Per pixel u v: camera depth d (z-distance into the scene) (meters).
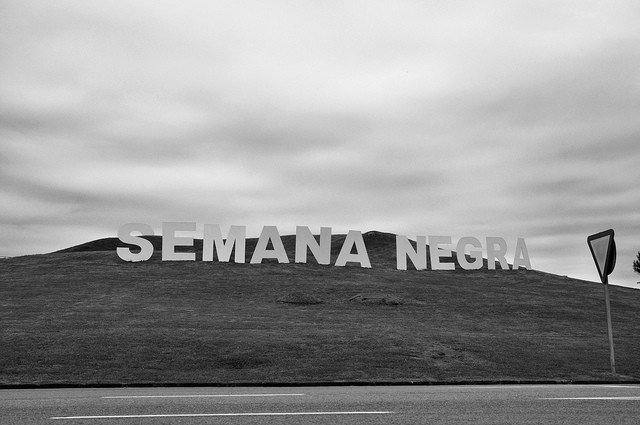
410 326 35.41
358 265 72.81
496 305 49.41
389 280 61.84
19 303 43.03
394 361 20.31
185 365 19.98
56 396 11.33
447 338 26.39
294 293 49.00
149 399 10.48
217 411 8.87
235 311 41.28
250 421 7.92
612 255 17.34
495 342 25.67
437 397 10.79
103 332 28.06
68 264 66.12
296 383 15.02
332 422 7.86
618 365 20.31
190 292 51.50
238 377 17.06
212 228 62.97
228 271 62.94
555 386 14.12
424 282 62.06
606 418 8.22
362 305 46.75
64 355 21.41
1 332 28.11
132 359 20.89
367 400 10.28
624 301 54.28
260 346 23.64
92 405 9.59
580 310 48.00
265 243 62.38
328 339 25.84
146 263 66.25
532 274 71.44
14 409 9.13
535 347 24.64
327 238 62.88
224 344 24.06
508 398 10.55
